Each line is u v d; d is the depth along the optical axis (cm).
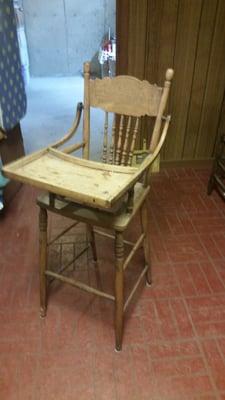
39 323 141
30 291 156
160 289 158
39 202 122
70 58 530
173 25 214
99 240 189
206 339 135
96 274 166
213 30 218
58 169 109
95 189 97
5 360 126
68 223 200
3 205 204
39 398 115
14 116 211
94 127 342
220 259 176
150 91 123
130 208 115
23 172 106
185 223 204
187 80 236
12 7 198
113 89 130
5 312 145
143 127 229
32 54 514
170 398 115
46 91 464
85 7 489
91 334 136
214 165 226
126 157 144
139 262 172
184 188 243
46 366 124
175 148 265
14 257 175
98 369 124
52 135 329
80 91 465
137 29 213
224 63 232
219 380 121
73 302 150
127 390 117
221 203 225
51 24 494
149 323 141
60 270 160
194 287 159
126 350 130
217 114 254
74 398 115
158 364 126
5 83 194
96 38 519
